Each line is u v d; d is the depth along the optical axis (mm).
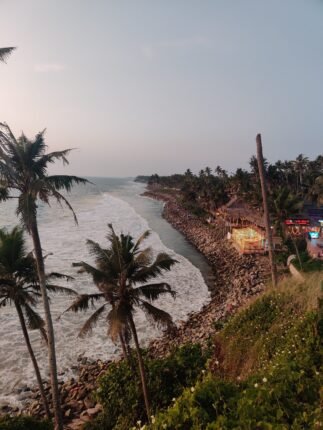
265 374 8055
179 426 6176
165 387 14398
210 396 6883
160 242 59500
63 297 31797
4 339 23984
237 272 39438
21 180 13625
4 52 9945
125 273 14164
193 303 31641
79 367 21062
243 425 5680
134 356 16859
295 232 43281
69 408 17219
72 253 47406
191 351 16250
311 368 7859
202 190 88750
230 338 16172
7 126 11445
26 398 18234
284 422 5816
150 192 189000
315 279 17672
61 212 99188
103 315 28031
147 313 14977
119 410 14500
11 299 15602
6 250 15242
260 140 22656
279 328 13695
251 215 58062
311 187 60000
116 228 71625
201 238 60875
